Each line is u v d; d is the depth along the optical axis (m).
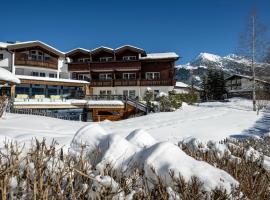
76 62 40.25
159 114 23.69
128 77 40.03
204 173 2.16
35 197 1.69
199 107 30.33
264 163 3.55
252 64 30.59
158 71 39.62
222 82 56.88
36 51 39.69
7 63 38.72
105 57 40.75
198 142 4.01
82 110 28.67
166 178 2.13
